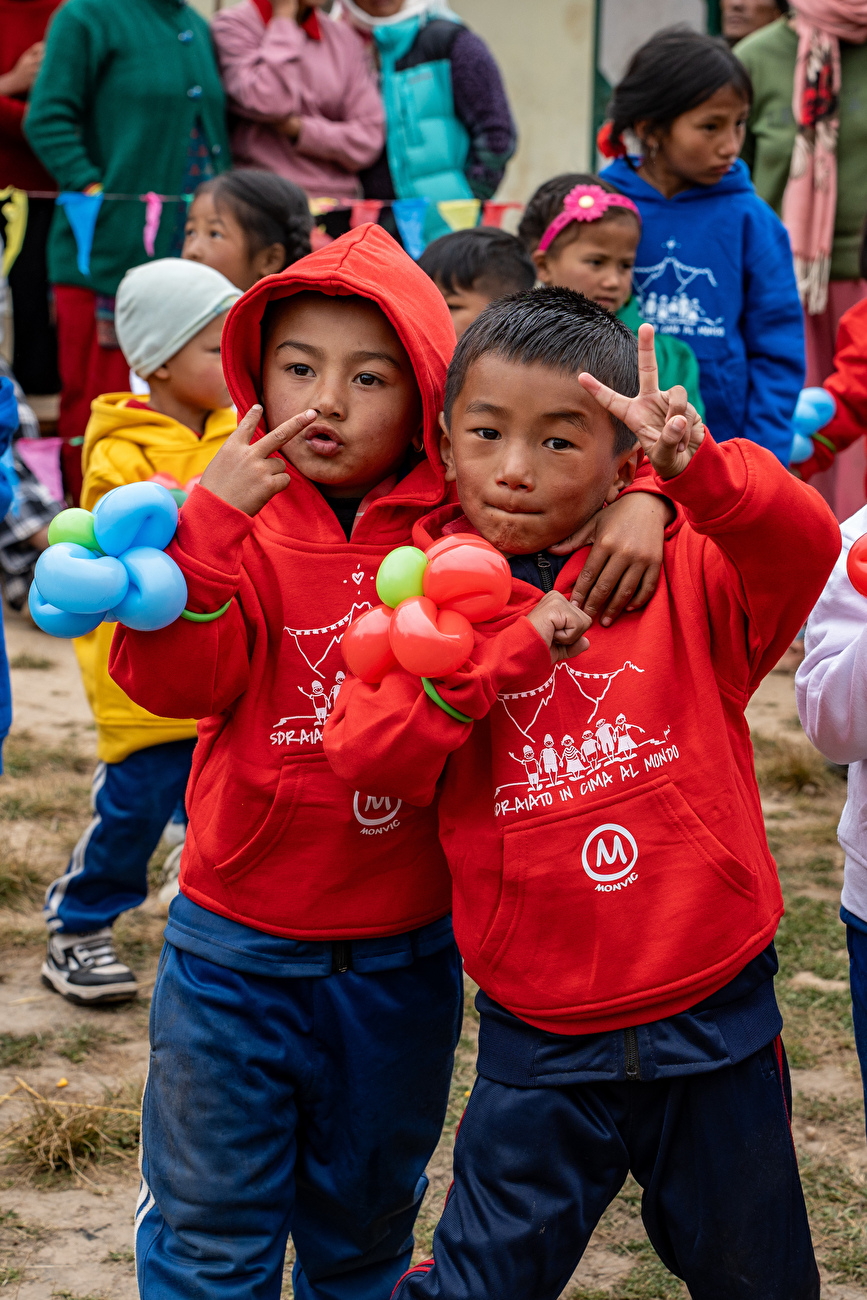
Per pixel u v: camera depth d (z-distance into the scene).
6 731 2.69
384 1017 1.76
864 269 2.75
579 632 1.57
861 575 1.71
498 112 5.93
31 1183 2.45
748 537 1.52
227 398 3.17
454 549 1.51
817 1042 2.92
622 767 1.59
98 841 3.05
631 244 3.52
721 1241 1.61
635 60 3.78
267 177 3.86
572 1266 1.62
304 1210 1.87
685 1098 1.59
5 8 6.38
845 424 4.18
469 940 1.63
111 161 5.76
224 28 5.87
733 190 3.86
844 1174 2.49
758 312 3.90
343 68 5.95
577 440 1.55
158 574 1.54
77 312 5.98
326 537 1.73
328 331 1.70
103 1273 2.22
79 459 6.16
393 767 1.51
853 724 1.82
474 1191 1.60
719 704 1.62
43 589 1.53
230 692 1.68
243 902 1.73
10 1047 2.88
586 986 1.56
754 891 1.60
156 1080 1.74
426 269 3.28
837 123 5.61
